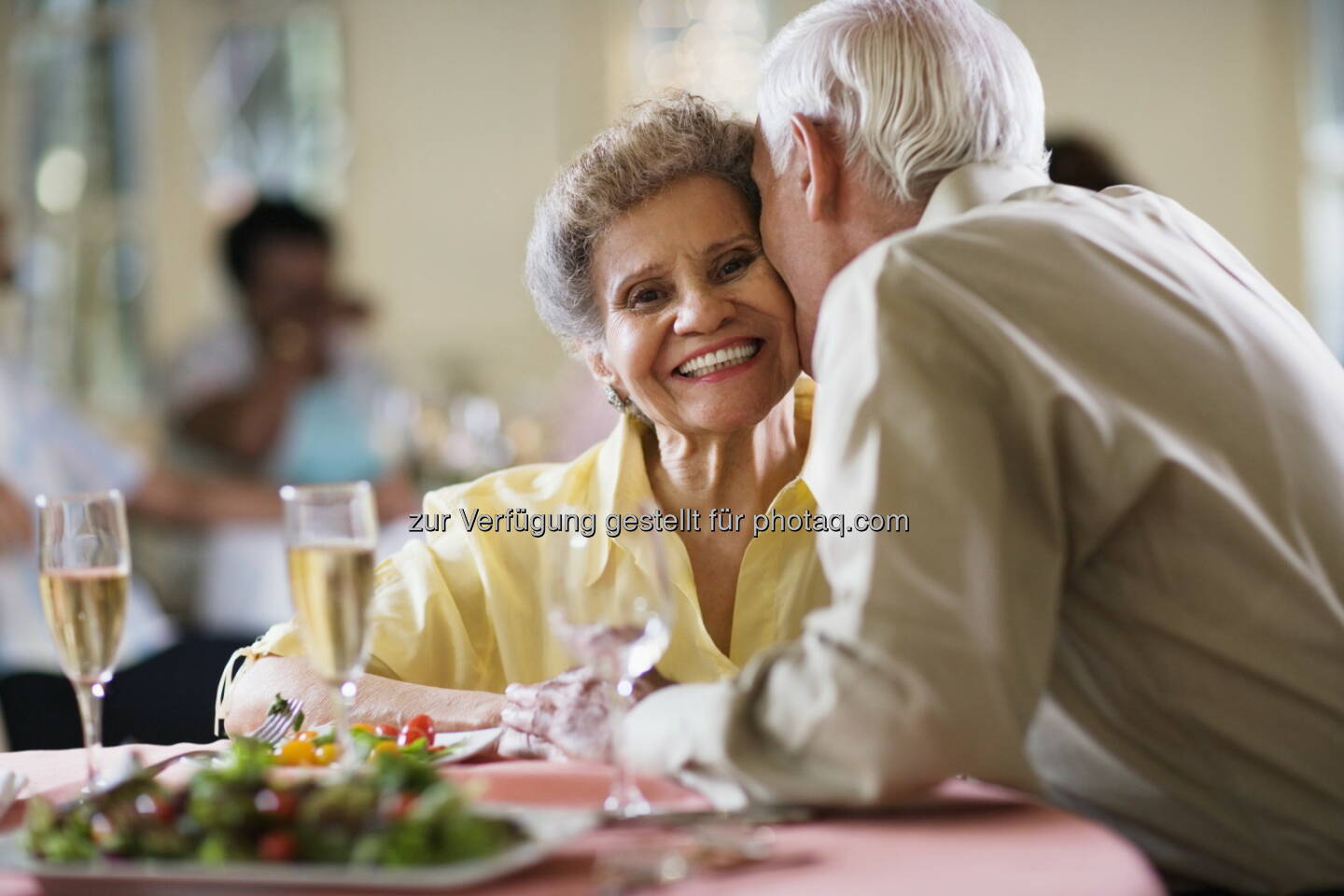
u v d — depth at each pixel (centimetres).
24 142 820
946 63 183
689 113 211
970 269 151
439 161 820
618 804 137
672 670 210
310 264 570
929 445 141
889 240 154
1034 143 188
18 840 124
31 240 816
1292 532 155
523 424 698
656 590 141
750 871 119
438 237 819
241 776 119
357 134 818
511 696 169
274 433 566
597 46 814
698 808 139
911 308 146
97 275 818
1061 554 146
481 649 226
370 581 144
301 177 816
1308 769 154
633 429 221
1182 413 153
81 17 817
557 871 118
